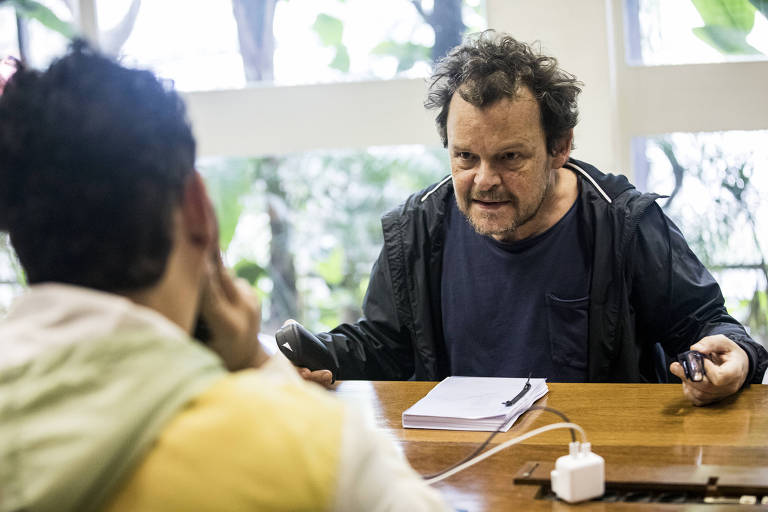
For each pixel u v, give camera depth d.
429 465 1.13
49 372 0.53
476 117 1.58
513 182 1.62
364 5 2.62
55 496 0.49
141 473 0.52
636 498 0.99
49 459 0.50
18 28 2.74
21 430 0.51
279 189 2.79
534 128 1.60
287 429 0.54
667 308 1.72
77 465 0.49
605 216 1.72
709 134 2.52
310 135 2.62
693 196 2.55
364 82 2.58
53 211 0.56
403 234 1.85
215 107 2.64
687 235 2.57
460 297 1.83
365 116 2.59
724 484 0.97
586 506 0.96
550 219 1.76
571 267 1.75
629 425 1.25
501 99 1.56
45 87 0.59
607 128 2.42
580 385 1.50
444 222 1.86
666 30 2.50
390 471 0.60
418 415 1.31
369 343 1.86
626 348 1.71
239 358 0.93
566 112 1.64
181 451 0.52
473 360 1.81
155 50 2.70
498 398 1.37
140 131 0.58
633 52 2.51
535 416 1.33
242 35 2.67
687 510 0.92
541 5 2.40
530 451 1.16
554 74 1.62
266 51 2.67
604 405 1.37
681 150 2.54
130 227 0.57
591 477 0.98
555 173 1.77
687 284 1.70
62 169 0.56
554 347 1.74
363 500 0.56
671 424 1.25
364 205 2.78
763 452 1.10
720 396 1.33
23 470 0.50
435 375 1.85
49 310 0.56
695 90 2.48
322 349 1.56
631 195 1.72
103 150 0.57
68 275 0.58
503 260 1.79
